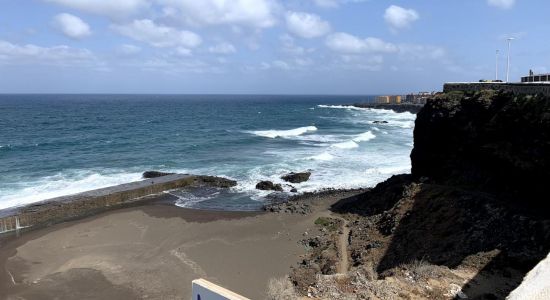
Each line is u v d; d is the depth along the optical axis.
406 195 25.14
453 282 14.20
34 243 25.00
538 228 17.52
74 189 36.25
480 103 25.28
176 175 39.66
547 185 19.67
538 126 20.45
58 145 57.66
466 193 22.64
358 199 31.05
